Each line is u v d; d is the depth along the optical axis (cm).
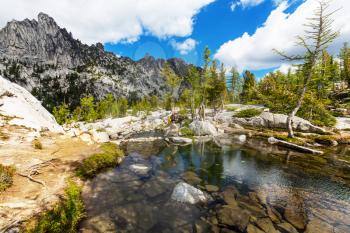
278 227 807
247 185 1252
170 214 885
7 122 1570
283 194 1126
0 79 2028
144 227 787
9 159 1055
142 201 988
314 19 2420
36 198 805
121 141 2828
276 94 4116
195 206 960
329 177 1397
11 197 770
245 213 909
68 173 1122
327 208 976
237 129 3859
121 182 1198
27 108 1939
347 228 814
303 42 2541
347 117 4078
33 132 1588
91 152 1497
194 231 774
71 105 18500
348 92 5203
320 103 3725
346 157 1914
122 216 848
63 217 715
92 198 975
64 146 1529
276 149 2252
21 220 660
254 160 1819
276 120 3797
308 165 1667
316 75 2875
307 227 812
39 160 1130
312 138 2717
